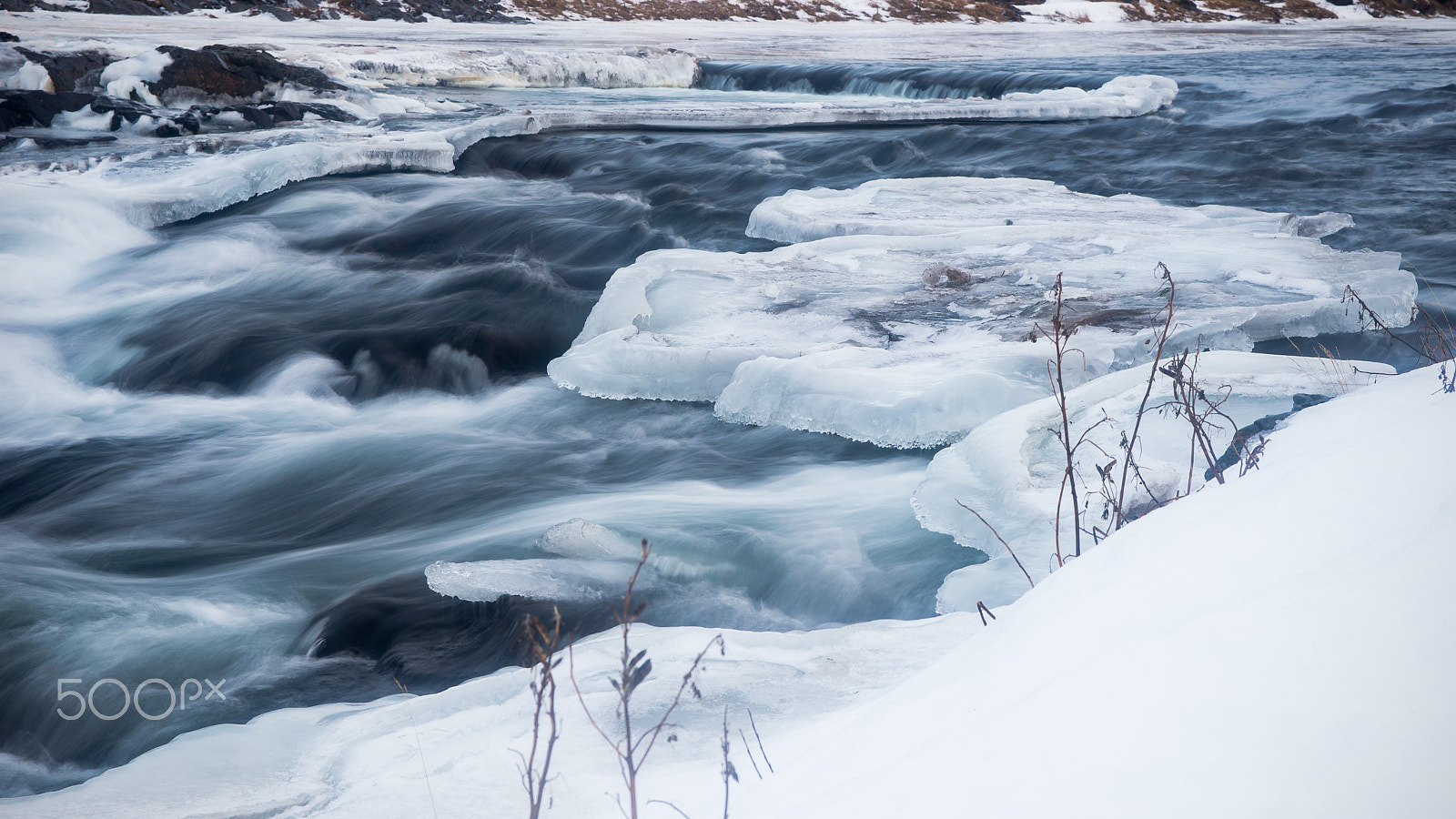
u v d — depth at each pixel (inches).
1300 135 727.7
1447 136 693.9
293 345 386.9
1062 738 54.7
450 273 465.1
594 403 334.3
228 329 401.4
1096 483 200.5
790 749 93.4
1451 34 1899.6
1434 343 311.7
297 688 190.9
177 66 806.5
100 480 304.5
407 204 583.8
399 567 238.8
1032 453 225.8
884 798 58.8
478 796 99.8
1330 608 56.7
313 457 315.0
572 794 97.9
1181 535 89.3
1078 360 287.6
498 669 189.0
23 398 365.7
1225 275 372.8
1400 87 900.0
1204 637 59.9
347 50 1077.8
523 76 1153.4
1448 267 417.4
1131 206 514.3
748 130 829.2
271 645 208.2
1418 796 39.0
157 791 113.7
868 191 557.0
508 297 438.9
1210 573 74.5
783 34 1798.7
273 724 140.3
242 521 280.5
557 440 315.6
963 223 474.3
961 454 235.9
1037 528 192.2
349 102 850.8
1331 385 240.8
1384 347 318.3
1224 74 1092.5
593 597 211.2
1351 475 85.4
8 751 182.1
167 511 285.6
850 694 121.1
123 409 362.3
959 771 57.1
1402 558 60.2
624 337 346.9
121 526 275.6
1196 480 196.2
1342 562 64.5
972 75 1124.5
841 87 1186.0
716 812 79.7
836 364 304.5
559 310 426.3
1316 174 606.5
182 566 248.5
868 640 140.8
